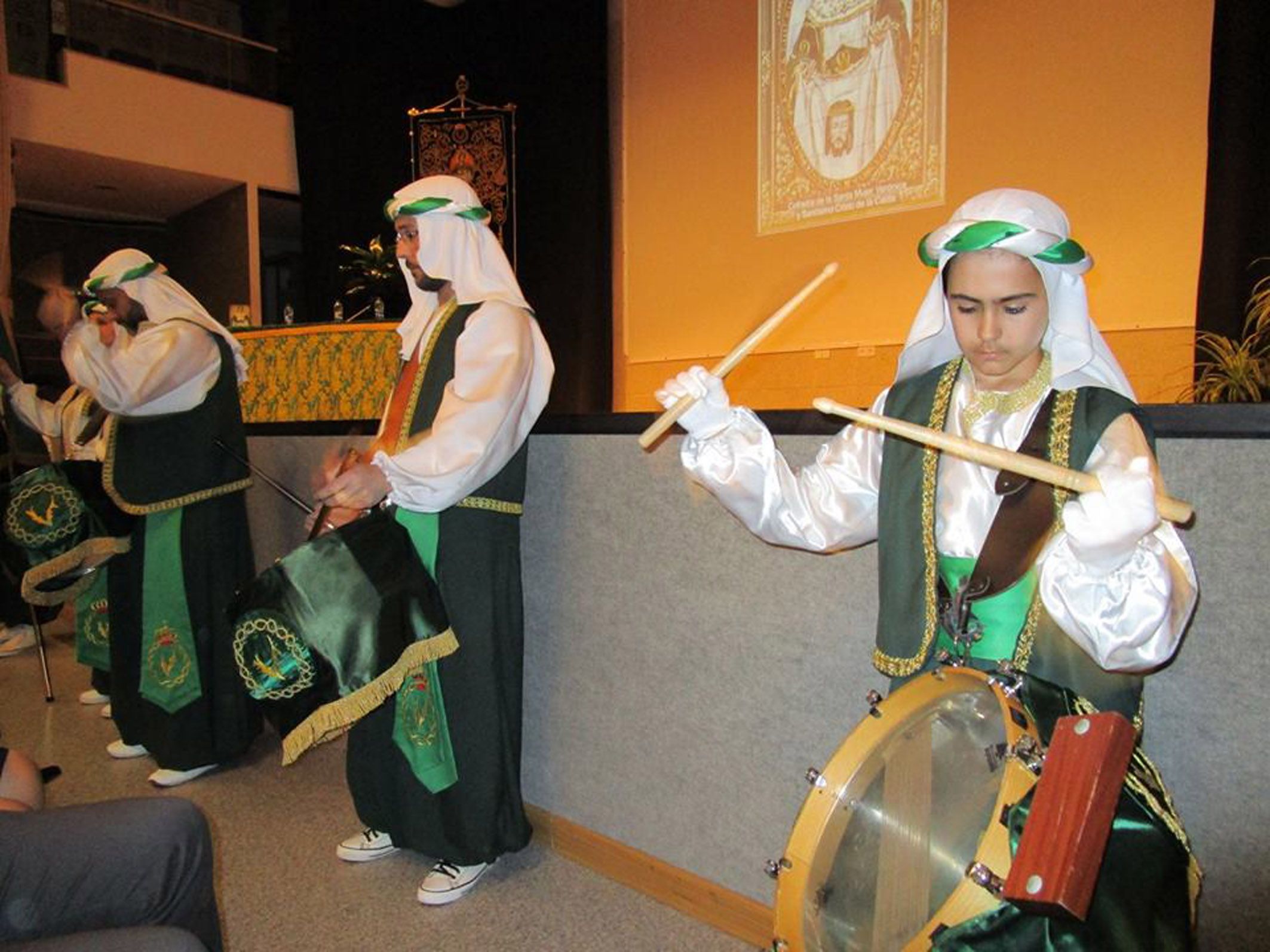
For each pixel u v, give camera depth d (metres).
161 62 7.81
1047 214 1.08
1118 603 0.94
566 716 2.24
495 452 1.95
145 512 2.68
